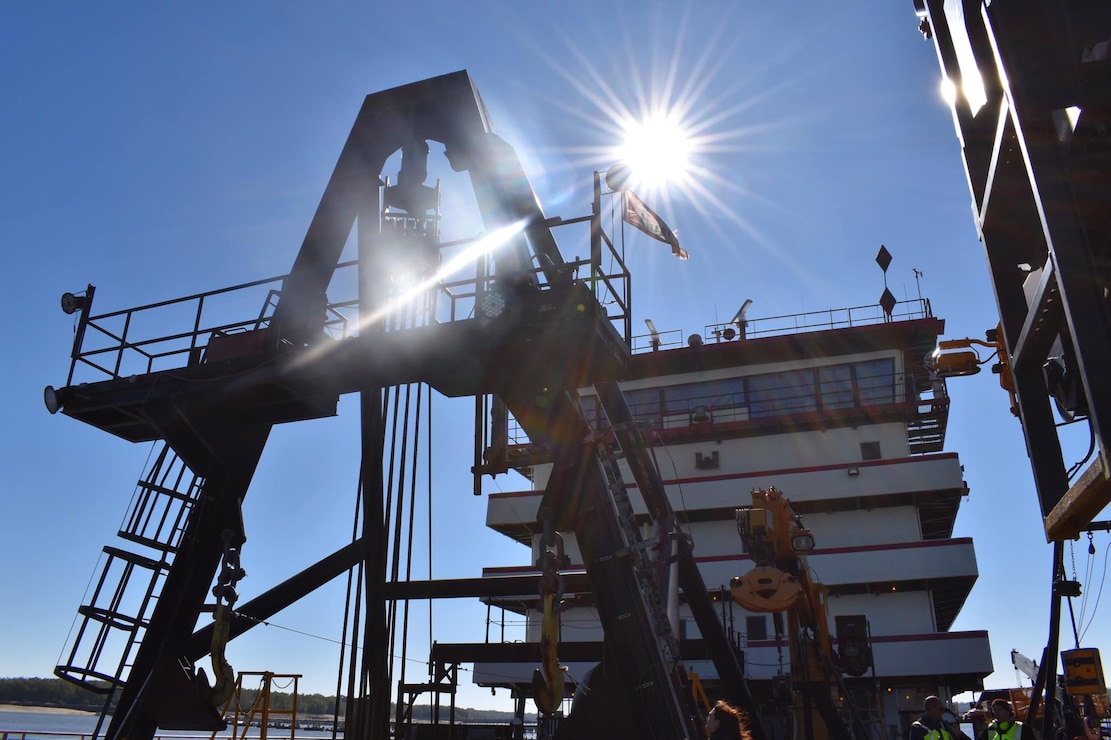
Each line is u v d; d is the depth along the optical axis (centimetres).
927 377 4694
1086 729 1290
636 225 1614
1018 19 457
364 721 1248
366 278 1207
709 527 4250
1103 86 434
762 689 3500
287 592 1266
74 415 1276
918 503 4144
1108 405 389
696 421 4272
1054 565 1000
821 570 3900
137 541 1191
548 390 1070
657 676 933
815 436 4278
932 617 3841
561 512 1035
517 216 1147
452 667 1995
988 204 551
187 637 1181
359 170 1247
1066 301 412
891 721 3719
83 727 8394
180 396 1195
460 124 1209
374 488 1368
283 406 1252
